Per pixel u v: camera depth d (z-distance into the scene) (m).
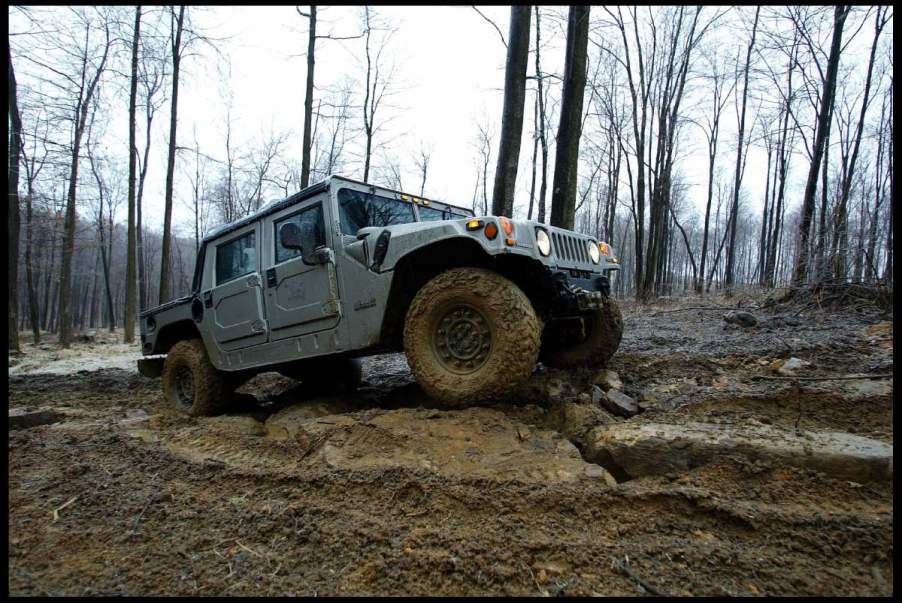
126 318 16.39
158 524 2.11
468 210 5.11
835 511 1.87
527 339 2.81
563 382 3.62
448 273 3.12
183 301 5.25
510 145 6.44
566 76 6.40
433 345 3.17
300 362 4.20
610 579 1.60
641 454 2.38
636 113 17.36
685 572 1.61
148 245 40.44
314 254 3.75
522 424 2.87
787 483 2.06
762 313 7.23
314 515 2.11
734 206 22.03
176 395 5.27
